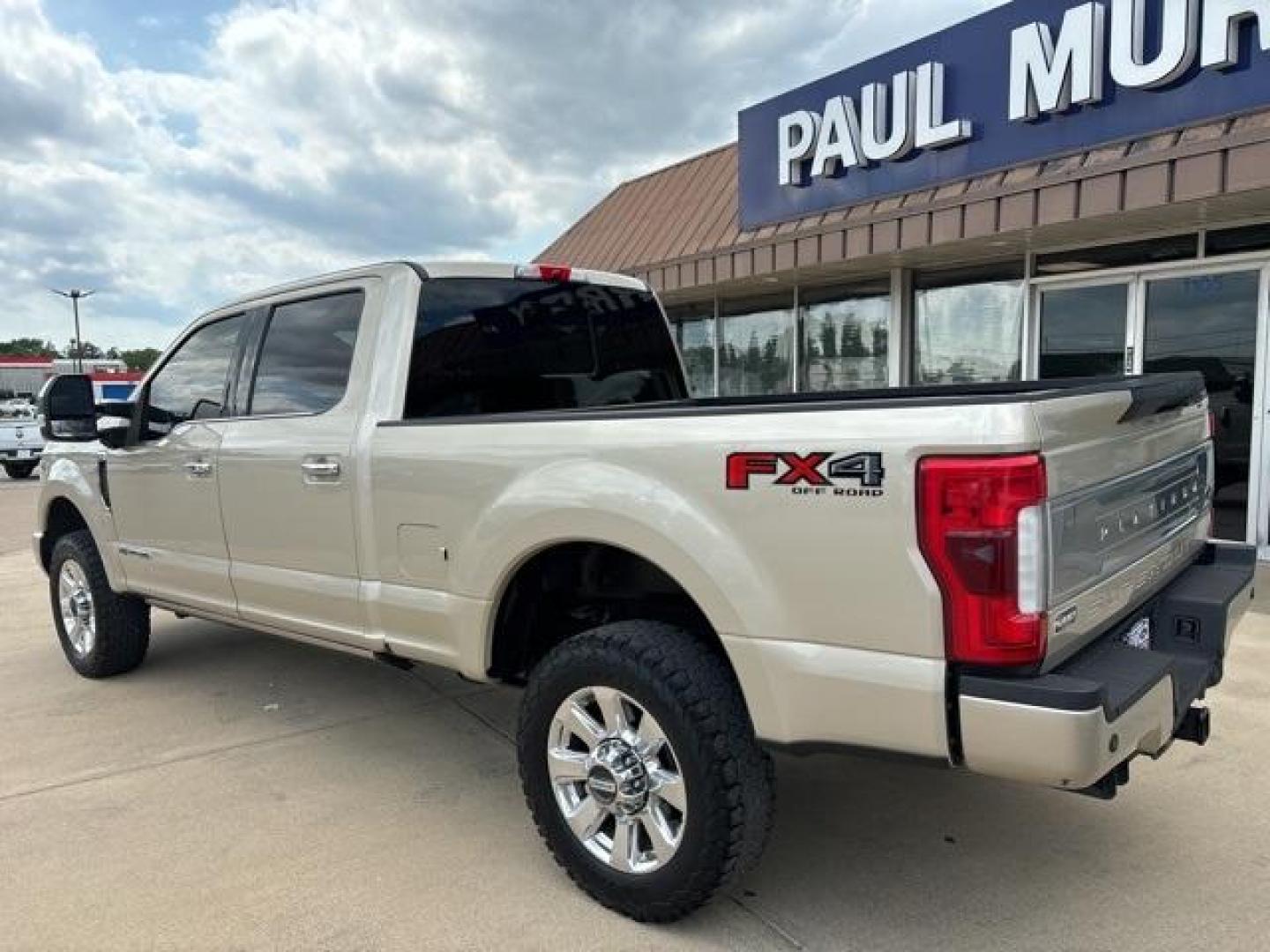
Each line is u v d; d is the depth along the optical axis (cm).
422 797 372
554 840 297
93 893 303
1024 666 219
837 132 883
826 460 234
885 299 989
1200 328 758
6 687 525
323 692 503
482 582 314
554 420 295
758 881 302
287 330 406
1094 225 724
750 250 965
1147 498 285
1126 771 244
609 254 1263
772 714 247
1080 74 692
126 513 485
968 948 265
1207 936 267
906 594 225
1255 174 582
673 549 260
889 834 331
